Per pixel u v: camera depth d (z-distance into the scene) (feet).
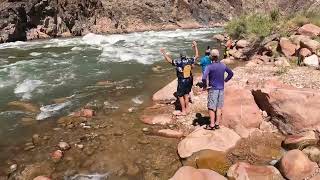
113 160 24.22
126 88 41.75
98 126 30.12
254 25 77.41
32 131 29.53
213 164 22.88
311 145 23.95
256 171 20.90
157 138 27.43
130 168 23.15
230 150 24.57
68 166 23.61
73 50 71.00
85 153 25.29
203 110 32.73
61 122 31.24
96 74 49.06
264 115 29.19
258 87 31.09
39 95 39.47
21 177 22.57
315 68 42.45
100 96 38.73
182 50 71.05
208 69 25.68
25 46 77.71
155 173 22.44
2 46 77.82
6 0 90.07
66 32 103.14
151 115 32.09
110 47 74.79
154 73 49.19
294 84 35.88
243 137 26.48
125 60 58.85
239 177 20.53
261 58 51.37
